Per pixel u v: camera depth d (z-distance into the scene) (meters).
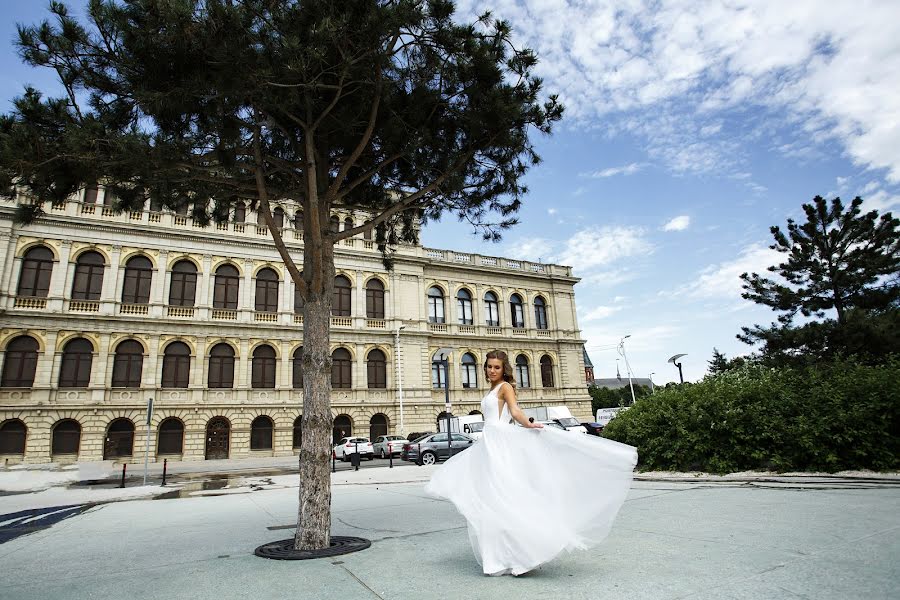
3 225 26.67
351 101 6.96
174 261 30.73
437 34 6.53
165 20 5.11
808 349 20.78
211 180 7.03
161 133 6.24
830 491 7.34
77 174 6.16
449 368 38.84
